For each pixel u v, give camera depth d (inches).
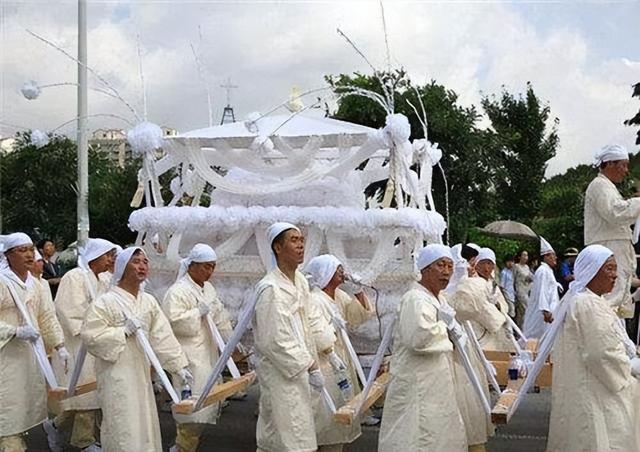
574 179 1127.0
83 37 588.1
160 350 246.1
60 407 277.7
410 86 493.4
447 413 213.5
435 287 223.0
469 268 332.8
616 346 206.5
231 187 326.0
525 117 1080.2
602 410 208.4
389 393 219.1
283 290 225.8
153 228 324.8
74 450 301.7
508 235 736.3
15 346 257.0
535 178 1032.2
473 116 797.9
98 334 231.5
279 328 219.5
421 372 213.9
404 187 315.3
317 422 243.0
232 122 378.3
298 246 230.7
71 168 762.8
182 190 348.5
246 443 306.8
